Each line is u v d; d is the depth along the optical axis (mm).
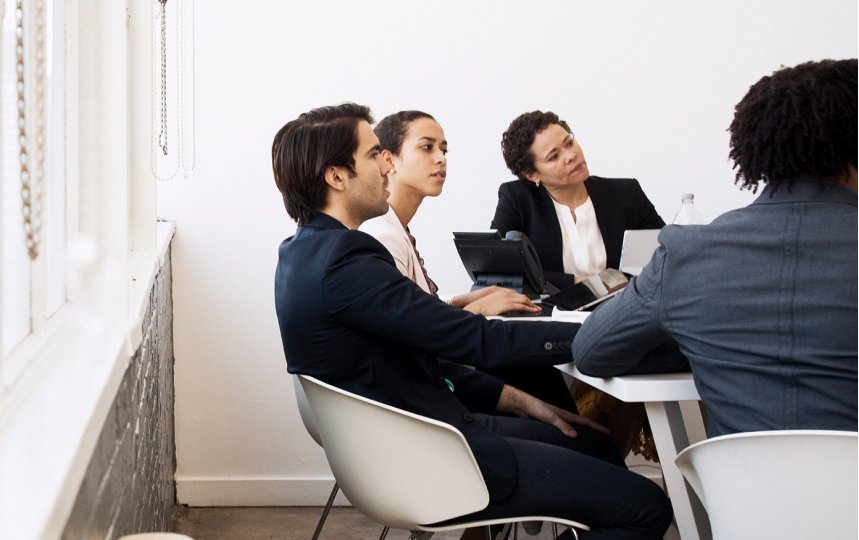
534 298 2590
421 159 2508
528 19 3527
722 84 3609
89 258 1430
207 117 3402
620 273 2408
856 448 1129
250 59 3408
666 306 1420
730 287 1344
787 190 1326
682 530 1639
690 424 1894
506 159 3162
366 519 3398
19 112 997
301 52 3432
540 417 2117
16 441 745
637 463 3584
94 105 1442
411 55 3488
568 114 3580
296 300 1674
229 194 3434
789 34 3607
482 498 1569
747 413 1337
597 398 2402
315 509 3516
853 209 1302
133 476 1461
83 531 809
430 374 1762
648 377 1596
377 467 1585
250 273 3467
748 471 1231
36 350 1059
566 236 3137
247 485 3518
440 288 3592
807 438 1156
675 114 3609
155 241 2250
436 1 3484
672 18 3574
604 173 3619
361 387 1673
